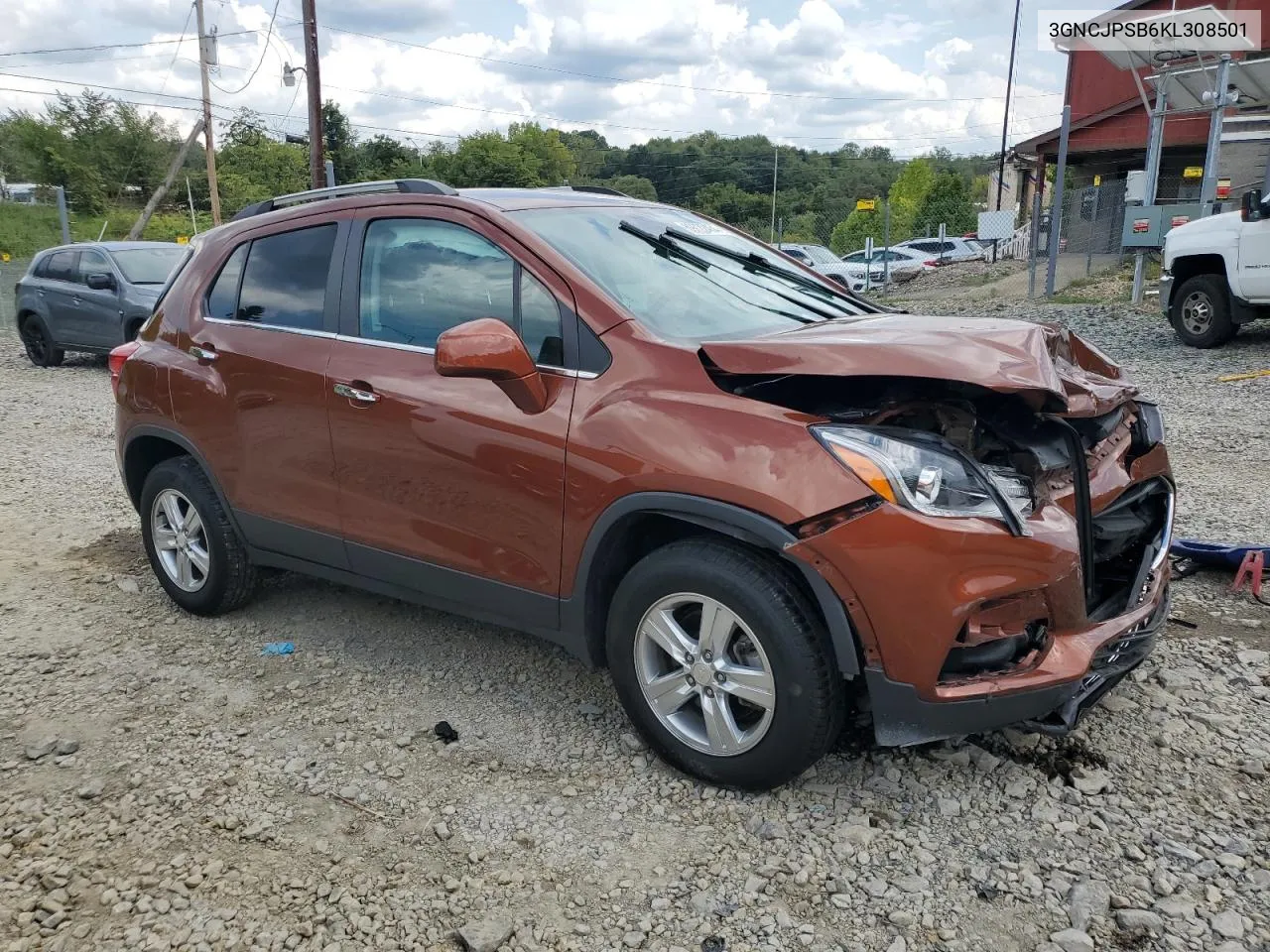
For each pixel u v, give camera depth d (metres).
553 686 3.84
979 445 2.95
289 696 3.82
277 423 3.94
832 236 35.22
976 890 2.64
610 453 3.01
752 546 2.89
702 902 2.62
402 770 3.28
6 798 3.17
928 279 25.20
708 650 2.96
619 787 3.14
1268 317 11.02
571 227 3.62
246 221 4.37
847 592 2.70
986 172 67.56
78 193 54.03
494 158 72.38
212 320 4.29
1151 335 12.77
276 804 3.11
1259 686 3.62
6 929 2.59
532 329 3.31
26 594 4.95
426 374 3.50
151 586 5.05
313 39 22.33
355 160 72.69
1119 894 2.59
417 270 3.63
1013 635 2.75
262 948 2.50
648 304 3.36
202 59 33.41
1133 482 3.34
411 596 3.77
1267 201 10.59
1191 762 3.17
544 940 2.50
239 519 4.23
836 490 2.67
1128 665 3.08
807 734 2.82
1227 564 4.62
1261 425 7.89
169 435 4.41
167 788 3.21
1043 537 2.73
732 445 2.82
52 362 14.01
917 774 3.14
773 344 2.90
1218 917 2.49
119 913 2.63
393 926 2.57
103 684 3.95
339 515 3.83
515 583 3.36
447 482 3.43
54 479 7.44
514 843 2.89
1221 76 13.84
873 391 3.00
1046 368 2.79
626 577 3.10
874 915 2.56
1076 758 3.20
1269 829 2.83
